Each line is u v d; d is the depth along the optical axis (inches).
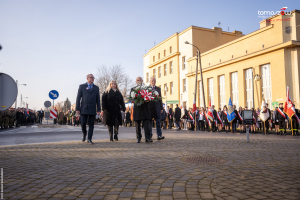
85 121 357.7
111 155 253.6
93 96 354.6
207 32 1574.8
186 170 187.6
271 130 792.3
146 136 363.9
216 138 435.5
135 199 128.0
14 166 204.4
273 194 133.3
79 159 232.8
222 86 1256.8
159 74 1974.7
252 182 155.5
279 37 951.6
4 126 964.0
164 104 1109.1
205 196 130.9
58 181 160.1
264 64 1011.3
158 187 146.1
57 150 286.7
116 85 387.9
